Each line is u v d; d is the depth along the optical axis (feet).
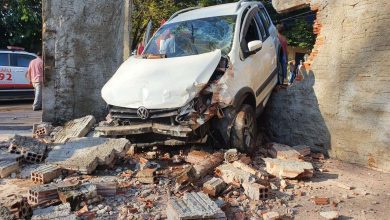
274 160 18.37
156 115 18.72
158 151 20.89
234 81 19.54
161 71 19.71
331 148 21.18
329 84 21.26
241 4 24.11
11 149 20.18
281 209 14.15
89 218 13.19
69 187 14.60
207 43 21.53
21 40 60.90
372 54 18.86
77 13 27.96
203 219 11.87
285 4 24.11
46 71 27.53
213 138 20.20
